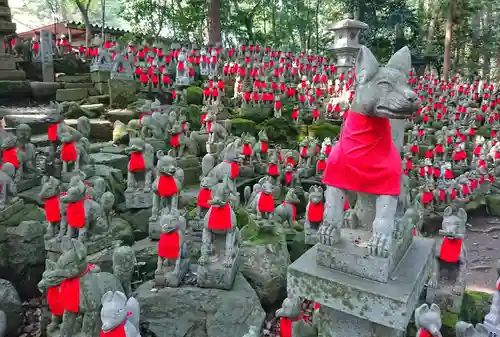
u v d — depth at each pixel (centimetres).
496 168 1703
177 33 3319
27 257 803
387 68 324
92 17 4334
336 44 2395
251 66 2356
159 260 707
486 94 2561
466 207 1465
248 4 3653
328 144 1476
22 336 736
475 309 790
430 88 2614
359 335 366
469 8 2962
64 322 601
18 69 1878
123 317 507
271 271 822
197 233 891
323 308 381
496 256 1195
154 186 846
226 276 693
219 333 667
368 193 350
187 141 1298
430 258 409
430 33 3234
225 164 1032
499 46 3319
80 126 1195
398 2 3206
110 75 1794
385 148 337
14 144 904
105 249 775
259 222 945
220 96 1958
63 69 2047
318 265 365
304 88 2131
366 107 321
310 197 958
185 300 679
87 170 1005
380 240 332
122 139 1393
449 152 1781
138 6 2950
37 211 888
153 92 1864
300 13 3738
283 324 662
